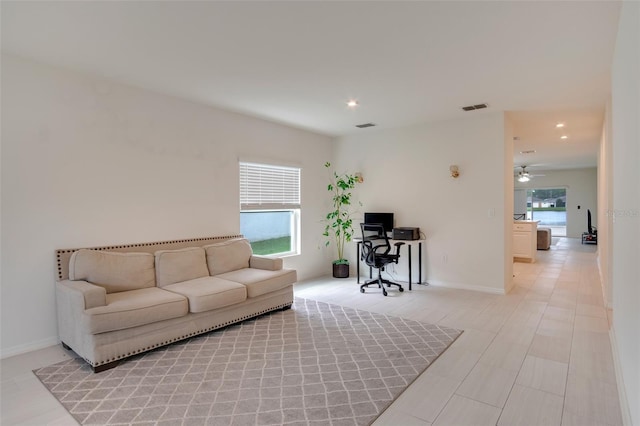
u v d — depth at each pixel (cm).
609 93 393
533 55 295
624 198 223
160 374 261
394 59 304
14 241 295
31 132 304
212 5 221
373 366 271
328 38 266
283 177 548
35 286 306
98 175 344
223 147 457
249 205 494
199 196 429
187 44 275
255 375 258
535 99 416
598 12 228
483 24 245
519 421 203
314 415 210
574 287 517
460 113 478
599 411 212
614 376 252
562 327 352
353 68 323
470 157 500
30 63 303
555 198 1335
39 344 307
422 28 251
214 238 440
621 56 225
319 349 303
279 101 421
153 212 386
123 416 210
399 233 524
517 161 977
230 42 272
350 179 596
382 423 202
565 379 249
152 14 232
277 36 263
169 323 306
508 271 496
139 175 374
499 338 325
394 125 548
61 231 321
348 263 603
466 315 391
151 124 384
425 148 539
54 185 316
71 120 327
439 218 530
